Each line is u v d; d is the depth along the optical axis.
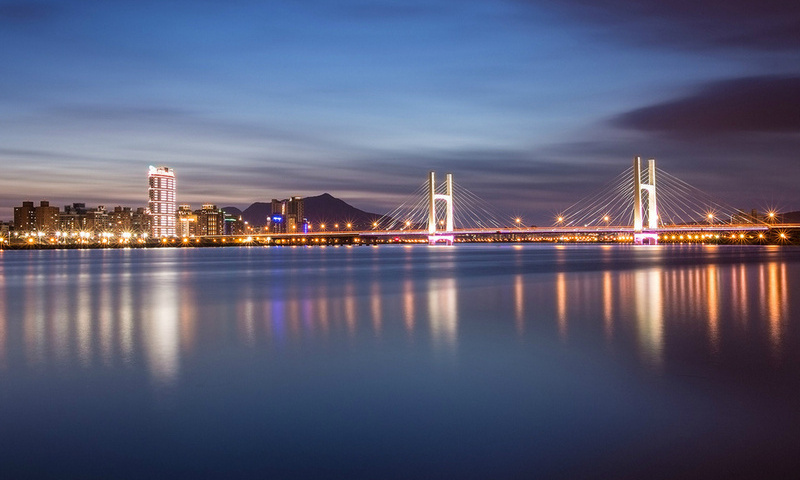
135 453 10.82
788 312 28.08
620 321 25.72
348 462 10.39
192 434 11.70
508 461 10.38
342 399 13.91
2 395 14.45
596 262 91.88
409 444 11.12
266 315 29.61
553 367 16.91
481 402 13.56
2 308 33.97
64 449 11.01
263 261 116.00
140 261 121.38
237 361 18.12
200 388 14.96
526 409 13.02
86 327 25.83
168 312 31.39
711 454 10.58
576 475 9.85
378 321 26.83
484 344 20.61
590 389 14.55
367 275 65.50
